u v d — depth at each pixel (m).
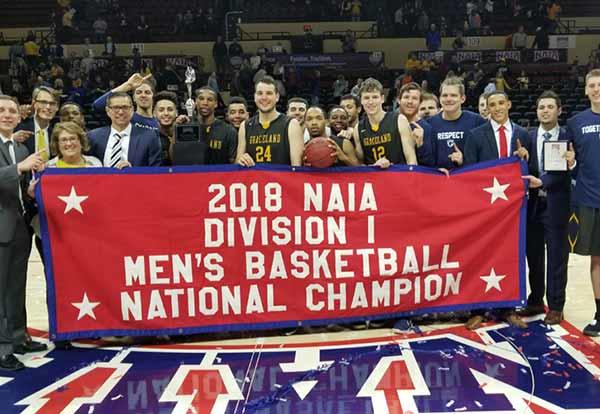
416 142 4.51
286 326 4.38
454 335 4.37
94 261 4.22
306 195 4.38
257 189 4.34
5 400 3.44
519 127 4.60
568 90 15.34
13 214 4.02
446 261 4.50
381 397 3.40
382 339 4.31
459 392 3.44
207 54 18.81
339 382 3.60
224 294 4.34
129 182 4.24
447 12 19.58
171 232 4.28
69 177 4.18
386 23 19.22
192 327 4.31
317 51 18.61
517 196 4.52
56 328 4.19
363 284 4.43
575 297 5.34
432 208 4.48
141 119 5.02
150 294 4.28
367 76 17.39
